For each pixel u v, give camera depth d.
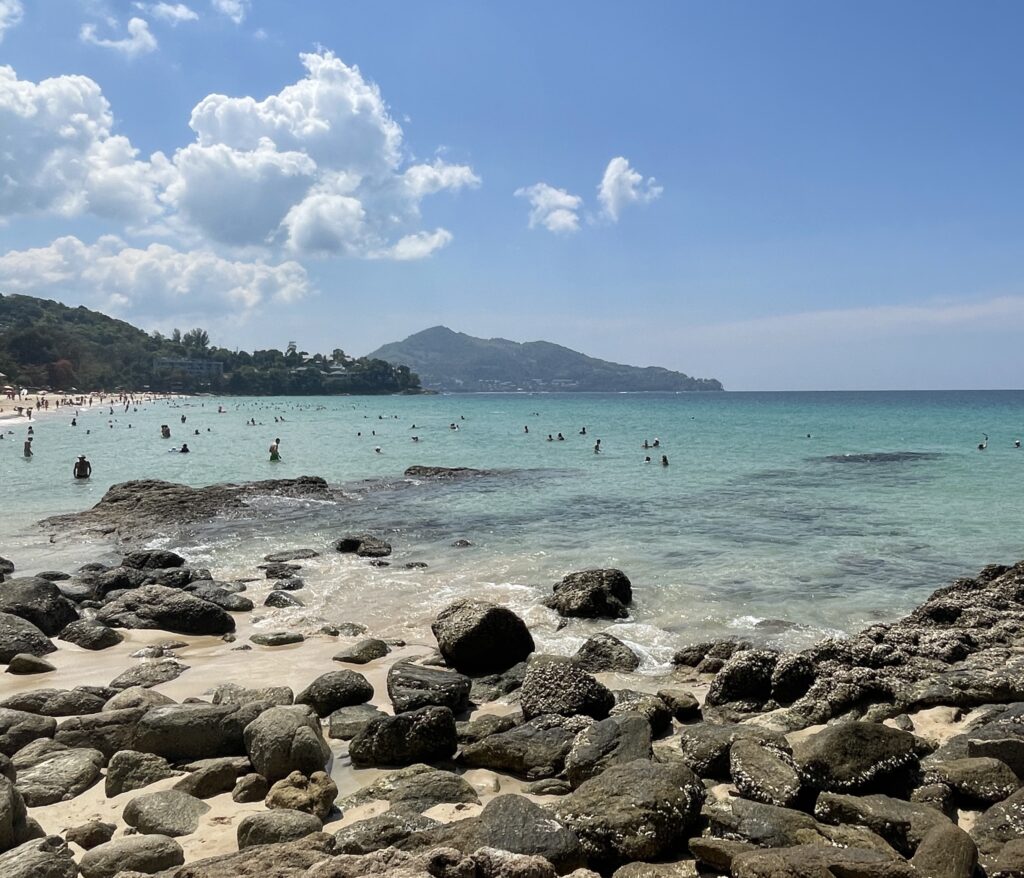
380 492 34.19
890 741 7.54
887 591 17.22
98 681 12.02
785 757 7.76
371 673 12.30
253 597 17.61
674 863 6.45
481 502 31.03
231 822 7.45
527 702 10.31
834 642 11.87
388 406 168.88
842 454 50.41
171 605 15.14
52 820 7.62
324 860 5.87
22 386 170.50
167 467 45.84
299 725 8.62
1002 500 29.86
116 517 27.77
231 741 9.14
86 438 69.38
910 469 41.06
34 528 26.34
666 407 154.38
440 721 9.09
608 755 8.21
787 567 19.36
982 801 7.19
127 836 6.91
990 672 10.52
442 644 12.87
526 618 15.45
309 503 30.89
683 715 10.45
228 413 127.31
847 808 6.79
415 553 21.88
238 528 25.97
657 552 21.27
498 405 177.38
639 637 14.32
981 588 15.93
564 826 6.59
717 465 44.56
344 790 8.32
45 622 14.70
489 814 6.78
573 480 38.00
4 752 9.09
